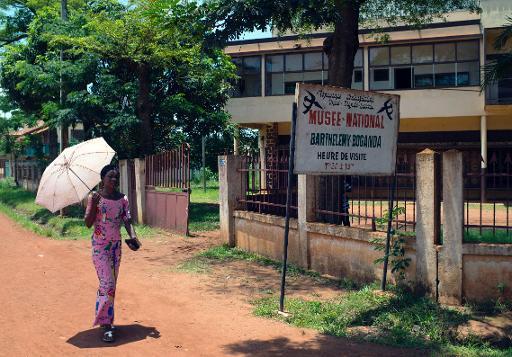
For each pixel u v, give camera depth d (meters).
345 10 9.78
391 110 6.97
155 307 6.60
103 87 17.45
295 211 9.99
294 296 7.08
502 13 19.12
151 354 4.93
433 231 6.48
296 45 21.03
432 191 6.46
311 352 5.02
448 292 6.37
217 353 4.97
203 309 6.51
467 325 5.69
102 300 5.27
